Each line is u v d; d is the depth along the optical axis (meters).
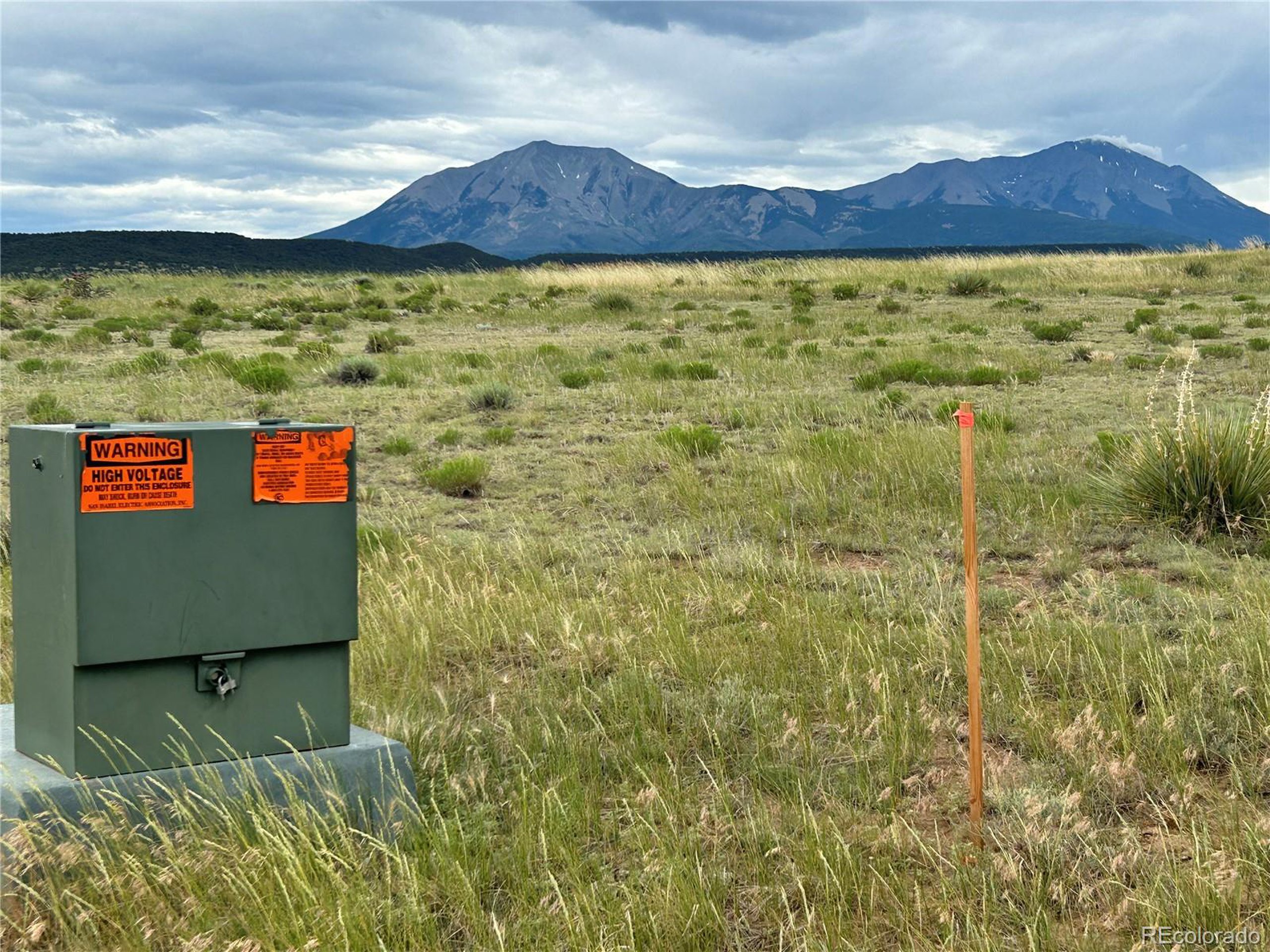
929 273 41.41
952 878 3.64
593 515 9.48
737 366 18.28
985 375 15.91
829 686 5.29
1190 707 4.89
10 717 4.39
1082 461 10.43
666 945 3.31
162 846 3.57
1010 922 3.46
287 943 3.16
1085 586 6.94
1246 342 20.38
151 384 17.00
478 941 3.36
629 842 3.96
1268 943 3.24
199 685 3.71
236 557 3.71
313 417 14.35
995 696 5.23
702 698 5.22
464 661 6.05
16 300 41.56
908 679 5.43
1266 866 3.61
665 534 8.45
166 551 3.60
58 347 24.69
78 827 3.53
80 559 3.47
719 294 37.00
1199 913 3.35
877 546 8.18
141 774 3.63
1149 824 4.11
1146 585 6.89
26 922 3.29
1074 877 3.63
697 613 6.62
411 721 4.87
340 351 23.56
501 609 6.58
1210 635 5.82
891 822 4.03
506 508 9.87
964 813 4.16
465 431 13.45
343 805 3.81
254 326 30.50
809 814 3.93
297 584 3.82
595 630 6.32
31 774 3.61
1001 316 26.81
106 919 3.32
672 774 4.43
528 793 4.22
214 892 3.45
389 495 10.45
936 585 7.04
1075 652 5.71
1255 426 8.68
